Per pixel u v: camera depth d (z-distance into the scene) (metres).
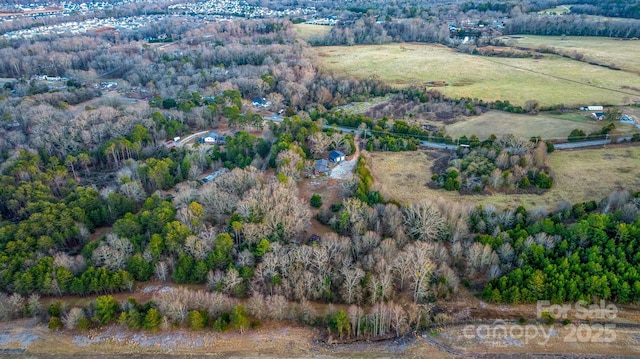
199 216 126.00
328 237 114.38
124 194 145.75
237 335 97.12
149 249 113.94
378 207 128.38
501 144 164.75
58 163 172.12
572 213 124.94
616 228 108.62
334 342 94.81
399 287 107.81
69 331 99.69
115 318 101.25
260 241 114.12
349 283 102.12
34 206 134.88
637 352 87.38
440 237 119.62
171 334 97.88
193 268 111.31
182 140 199.62
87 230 130.75
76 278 107.94
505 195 140.50
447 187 144.88
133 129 193.38
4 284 108.88
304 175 155.12
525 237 112.56
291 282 105.31
